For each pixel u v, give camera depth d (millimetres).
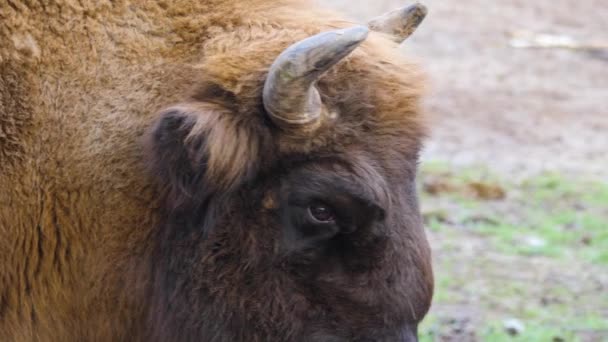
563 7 103688
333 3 94688
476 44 91000
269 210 19109
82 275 20125
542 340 33844
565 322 35938
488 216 48375
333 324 19250
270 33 19656
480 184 52812
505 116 71562
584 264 42656
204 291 19531
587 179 57594
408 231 19172
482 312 36500
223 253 19344
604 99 78062
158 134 18609
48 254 19859
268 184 19000
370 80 19125
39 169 19516
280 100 18141
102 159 19656
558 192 54031
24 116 19391
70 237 19875
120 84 19672
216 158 18438
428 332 33781
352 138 18875
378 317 19203
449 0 103312
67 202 19703
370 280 19078
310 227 18906
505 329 34781
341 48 17500
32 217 19641
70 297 20250
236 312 19453
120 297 20312
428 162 58625
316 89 18641
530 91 78750
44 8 19578
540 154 63156
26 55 19406
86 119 19578
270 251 19203
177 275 19734
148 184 19734
